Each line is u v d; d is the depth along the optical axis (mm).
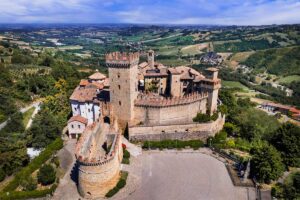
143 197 65500
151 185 69938
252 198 66062
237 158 82125
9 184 68875
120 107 95312
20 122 101188
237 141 96125
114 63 90062
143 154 85938
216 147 90500
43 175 69375
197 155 86438
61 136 97562
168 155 85812
